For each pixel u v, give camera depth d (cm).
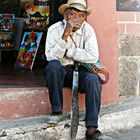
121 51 587
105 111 531
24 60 721
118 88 567
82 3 468
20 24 796
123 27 594
